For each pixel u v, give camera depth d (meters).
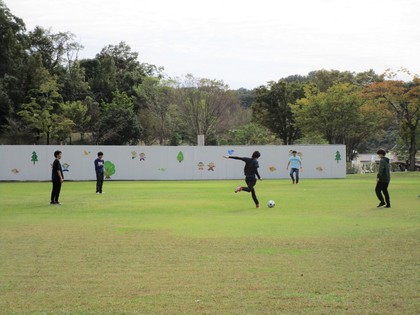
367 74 76.88
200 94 73.25
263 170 43.59
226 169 43.72
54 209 18.66
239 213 16.95
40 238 11.91
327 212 16.94
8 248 10.65
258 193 25.72
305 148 43.75
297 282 7.69
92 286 7.57
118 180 42.75
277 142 74.12
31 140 68.56
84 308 6.52
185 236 12.04
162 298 6.92
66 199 23.05
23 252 10.21
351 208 18.16
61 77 79.88
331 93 56.88
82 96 81.06
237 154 43.72
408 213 16.48
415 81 52.31
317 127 57.66
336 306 6.51
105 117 66.88
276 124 69.69
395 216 15.69
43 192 28.05
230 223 14.34
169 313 6.29
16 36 75.12
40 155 42.25
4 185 35.62
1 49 71.88
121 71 94.31
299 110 58.84
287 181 38.06
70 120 63.03
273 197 23.09
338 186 31.34
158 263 9.09
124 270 8.57
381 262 9.01
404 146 72.62
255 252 10.02
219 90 74.19
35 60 71.62
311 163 43.81
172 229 13.23
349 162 59.31
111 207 19.27
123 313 6.31
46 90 63.47
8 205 20.25
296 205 19.39
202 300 6.81
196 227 13.58
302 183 35.06
